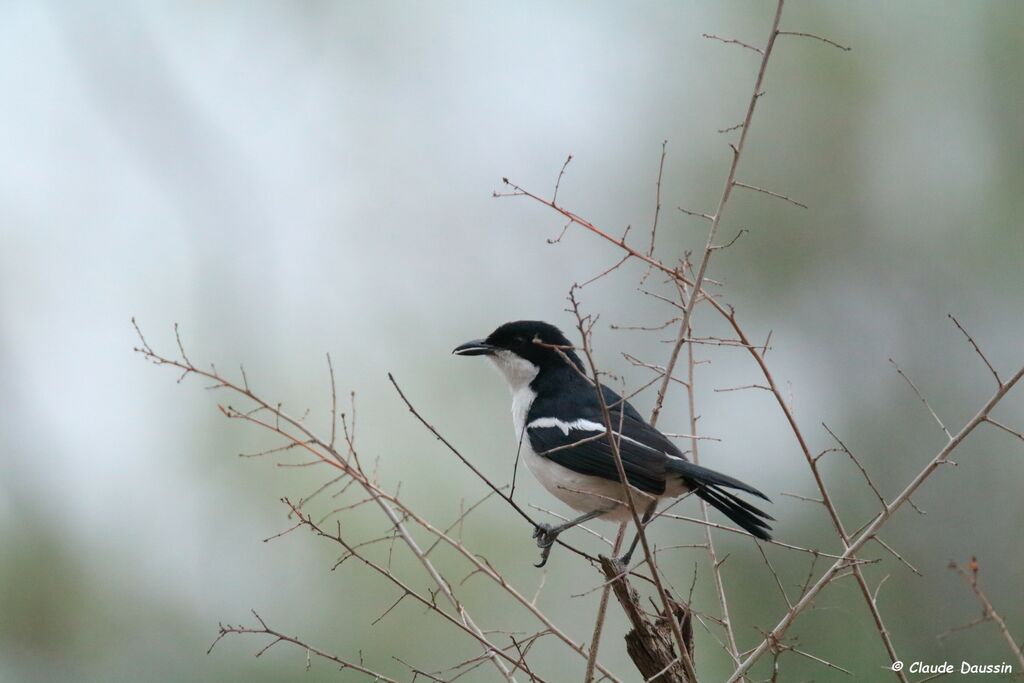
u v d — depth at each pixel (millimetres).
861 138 18141
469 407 15977
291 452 15117
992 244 17922
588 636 12992
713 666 12711
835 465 15391
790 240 17688
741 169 17750
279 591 13961
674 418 14906
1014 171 18125
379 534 13844
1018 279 17797
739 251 17656
